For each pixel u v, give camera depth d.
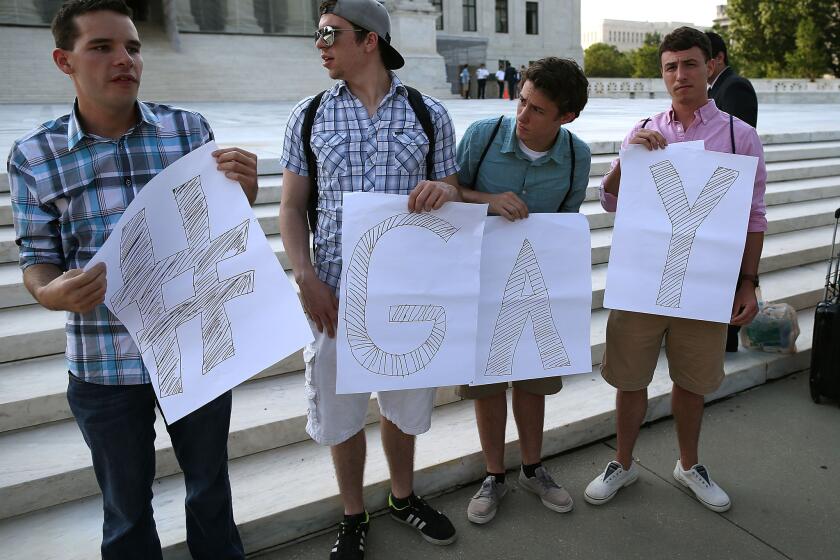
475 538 2.61
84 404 1.85
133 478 1.92
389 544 2.57
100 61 1.64
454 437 3.08
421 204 2.05
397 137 2.10
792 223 5.82
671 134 2.59
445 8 37.56
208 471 2.08
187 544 2.32
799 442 3.29
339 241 2.17
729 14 43.31
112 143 1.78
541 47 40.34
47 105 15.93
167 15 22.67
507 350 2.43
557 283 2.43
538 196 2.43
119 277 1.73
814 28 37.97
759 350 4.06
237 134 7.83
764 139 7.39
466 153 2.44
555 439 3.18
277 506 2.56
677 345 2.65
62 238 1.79
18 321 3.20
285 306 1.87
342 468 2.42
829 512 2.76
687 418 2.77
